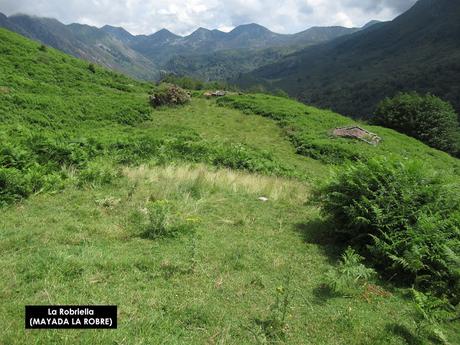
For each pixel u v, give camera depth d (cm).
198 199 850
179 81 9338
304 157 2589
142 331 352
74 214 668
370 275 522
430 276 514
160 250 547
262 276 502
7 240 517
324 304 451
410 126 4288
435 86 12694
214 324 382
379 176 652
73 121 2708
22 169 823
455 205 609
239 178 1107
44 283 411
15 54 3950
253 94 4922
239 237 645
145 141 1456
